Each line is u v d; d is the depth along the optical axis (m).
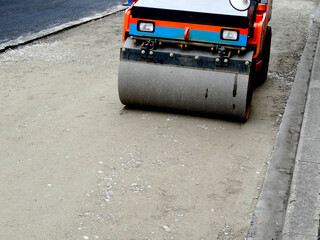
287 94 7.17
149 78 5.80
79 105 6.33
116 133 5.49
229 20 5.43
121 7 13.84
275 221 3.94
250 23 5.60
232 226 3.90
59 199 4.15
